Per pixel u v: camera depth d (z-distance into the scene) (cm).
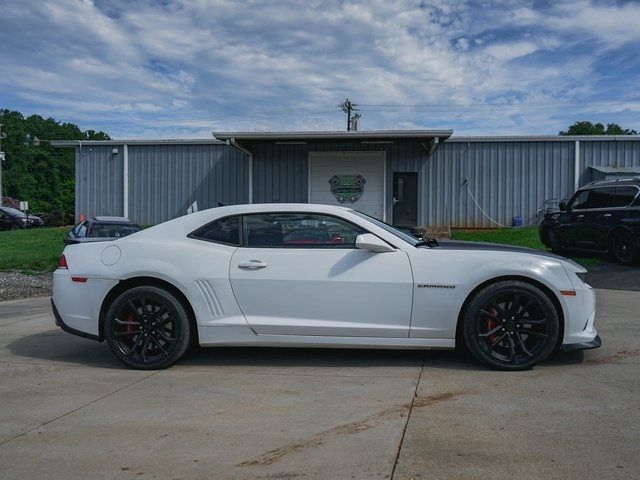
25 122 9156
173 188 2392
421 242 582
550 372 534
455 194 2233
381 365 566
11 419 438
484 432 397
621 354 595
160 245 570
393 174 2248
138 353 565
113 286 569
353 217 567
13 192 8344
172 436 402
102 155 2431
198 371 557
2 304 1063
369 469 346
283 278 547
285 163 2288
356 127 3581
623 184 1315
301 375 538
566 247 1471
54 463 363
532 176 2202
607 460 353
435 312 536
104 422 429
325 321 545
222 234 574
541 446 374
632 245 1259
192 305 556
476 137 2206
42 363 597
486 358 535
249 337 552
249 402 467
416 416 429
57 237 2314
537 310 531
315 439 392
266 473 344
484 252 547
